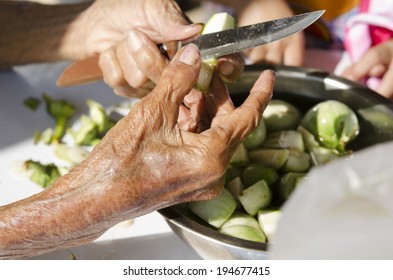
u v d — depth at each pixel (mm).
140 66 785
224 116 715
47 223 659
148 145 652
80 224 662
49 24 1046
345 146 843
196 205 746
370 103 815
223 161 666
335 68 1063
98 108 941
